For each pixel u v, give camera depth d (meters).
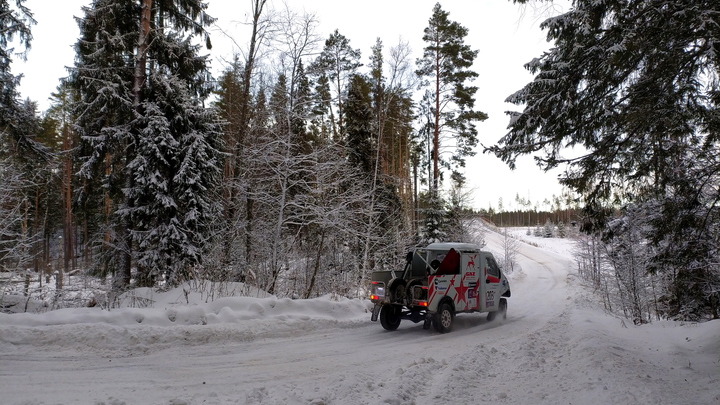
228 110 19.11
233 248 14.75
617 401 4.76
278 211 14.91
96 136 13.05
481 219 38.53
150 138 12.48
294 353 7.86
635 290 15.31
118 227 13.62
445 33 25.03
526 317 13.39
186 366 6.82
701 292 10.81
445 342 9.13
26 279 11.21
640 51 5.54
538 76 6.44
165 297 11.25
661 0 5.20
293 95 14.72
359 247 18.97
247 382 6.02
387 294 10.54
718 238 7.86
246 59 14.88
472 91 25.48
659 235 7.02
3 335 7.40
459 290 10.94
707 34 4.84
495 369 6.75
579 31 6.05
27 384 5.68
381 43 21.81
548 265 40.88
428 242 24.80
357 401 5.04
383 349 8.33
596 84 6.10
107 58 12.82
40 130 14.60
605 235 7.36
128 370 6.50
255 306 10.24
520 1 6.09
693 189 6.38
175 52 14.27
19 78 13.59
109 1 12.88
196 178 12.90
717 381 5.54
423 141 29.09
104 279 13.12
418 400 5.20
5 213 11.60
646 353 7.56
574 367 6.37
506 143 7.10
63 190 30.05
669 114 5.62
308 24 14.15
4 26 13.10
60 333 7.68
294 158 14.21
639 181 6.79
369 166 22.36
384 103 20.95
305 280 16.50
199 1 14.47
